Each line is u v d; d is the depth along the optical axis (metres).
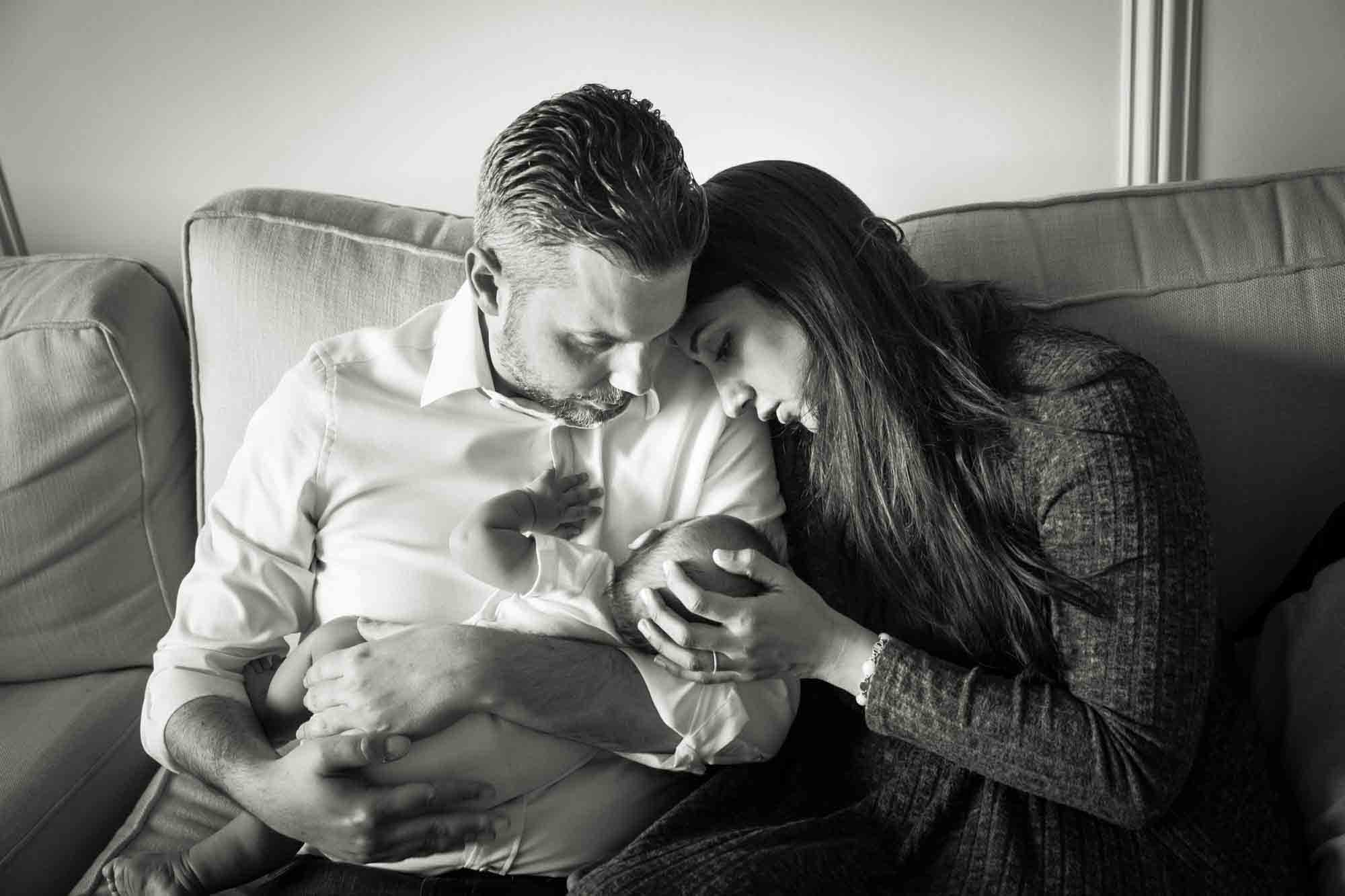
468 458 1.14
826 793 1.12
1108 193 1.29
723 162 1.62
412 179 1.67
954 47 1.54
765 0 1.53
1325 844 0.97
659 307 0.93
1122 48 1.53
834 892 0.95
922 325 1.04
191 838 1.18
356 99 1.63
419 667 0.99
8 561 1.36
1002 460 1.01
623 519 1.16
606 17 1.55
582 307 0.93
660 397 1.16
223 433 1.35
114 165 1.71
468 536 1.04
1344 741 1.03
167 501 1.41
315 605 1.17
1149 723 0.91
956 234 1.27
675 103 1.59
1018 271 1.25
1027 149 1.59
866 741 1.11
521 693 0.98
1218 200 1.27
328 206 1.37
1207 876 0.94
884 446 1.04
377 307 1.30
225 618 1.12
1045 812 0.98
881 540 1.08
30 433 1.34
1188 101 1.54
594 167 0.89
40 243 1.76
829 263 1.01
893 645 1.00
